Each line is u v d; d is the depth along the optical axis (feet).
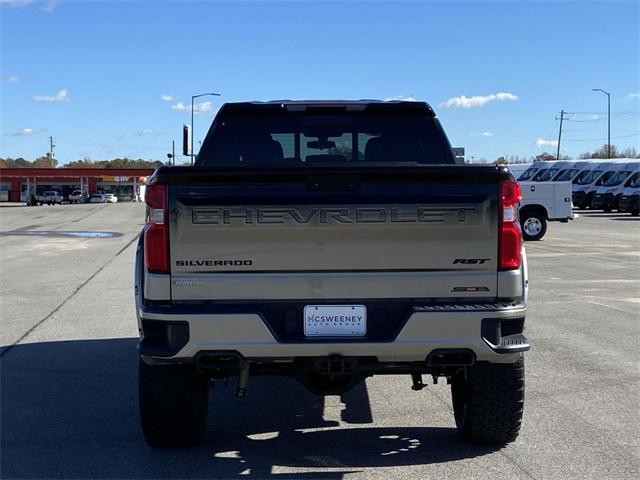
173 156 50.90
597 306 34.68
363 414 18.53
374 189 13.15
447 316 13.19
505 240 13.35
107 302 35.88
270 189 13.11
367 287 13.29
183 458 15.33
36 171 323.57
